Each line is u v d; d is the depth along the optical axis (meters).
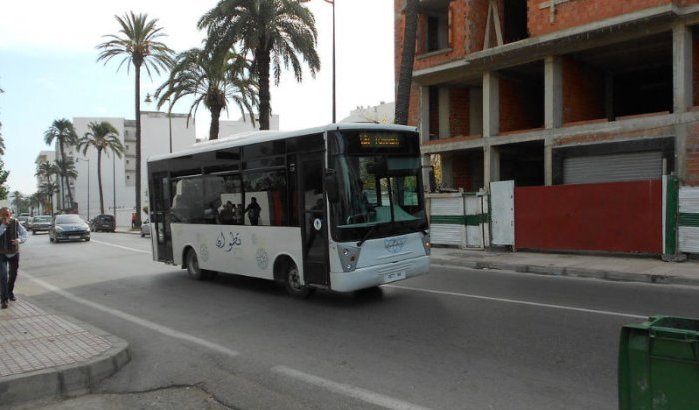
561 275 11.99
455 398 4.86
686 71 15.49
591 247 13.86
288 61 24.39
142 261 17.61
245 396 5.19
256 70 25.59
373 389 5.18
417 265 9.48
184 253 12.88
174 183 13.04
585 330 7.04
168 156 13.19
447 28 23.31
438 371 5.62
